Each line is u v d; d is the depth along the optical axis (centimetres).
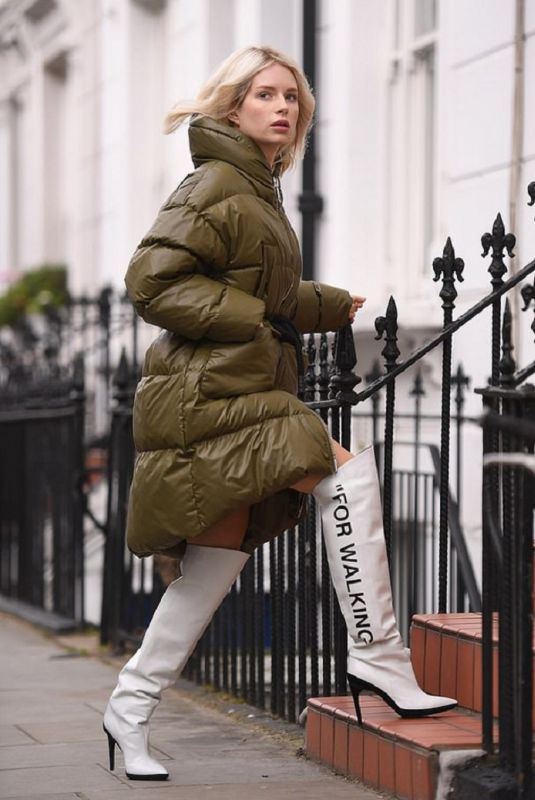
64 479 1594
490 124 1230
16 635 1551
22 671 1266
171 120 757
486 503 688
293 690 945
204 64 1938
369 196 1549
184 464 714
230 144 726
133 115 2289
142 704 777
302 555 930
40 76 2998
